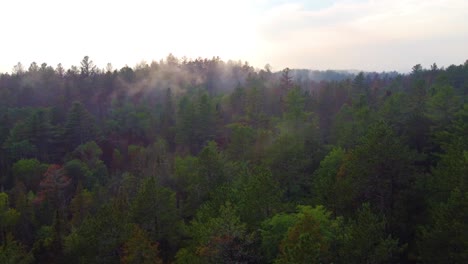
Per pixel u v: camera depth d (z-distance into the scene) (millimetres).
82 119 88438
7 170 73625
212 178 45250
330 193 30719
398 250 24516
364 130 49438
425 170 38344
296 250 19703
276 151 46625
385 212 30844
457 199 22281
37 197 58781
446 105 46562
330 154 43562
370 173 31000
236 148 58938
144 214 36500
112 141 91500
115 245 31844
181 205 46250
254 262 27281
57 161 83062
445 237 22312
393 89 89312
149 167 63844
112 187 60938
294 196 42969
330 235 24312
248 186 32469
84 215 50688
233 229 26828
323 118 77500
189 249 31422
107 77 132875
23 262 33812
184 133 80562
